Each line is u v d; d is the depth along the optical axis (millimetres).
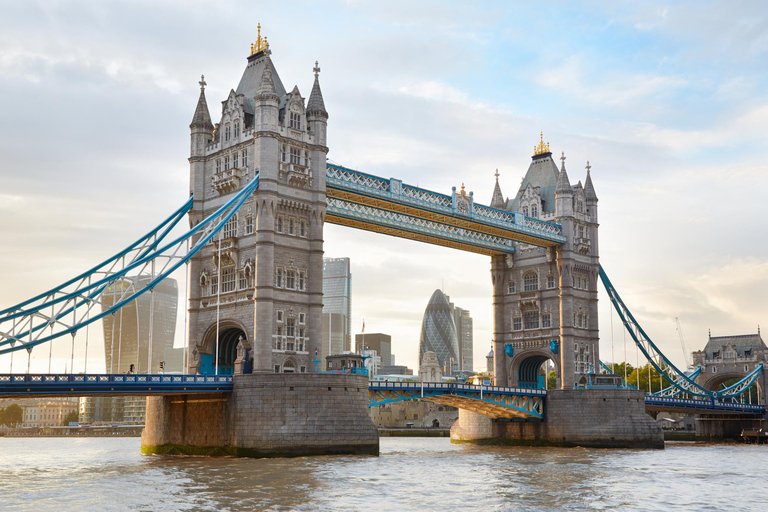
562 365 140125
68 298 89188
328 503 57875
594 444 130375
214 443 96562
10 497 61500
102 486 67375
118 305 92188
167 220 105750
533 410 134500
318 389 92750
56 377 80562
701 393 176000
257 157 101812
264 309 98688
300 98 107250
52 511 54656
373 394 112062
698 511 57750
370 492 63719
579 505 59375
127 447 161125
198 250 101625
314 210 105688
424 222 130375
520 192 151500
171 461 90938
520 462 95062
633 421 130000
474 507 57562
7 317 85562
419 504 58438
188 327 107812
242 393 93125
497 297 150500
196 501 58438
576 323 143500
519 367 148750
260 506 56281
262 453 90812
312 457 90438
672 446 150375
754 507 60000
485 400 125188
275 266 101312
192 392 91062
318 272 104812
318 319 104188
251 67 112938
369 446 94375
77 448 156000
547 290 144625
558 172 151750
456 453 113938
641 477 79250
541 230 140125
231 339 108438
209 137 111250
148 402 108938
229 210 101125
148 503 57719
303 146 106188
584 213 149000
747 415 184875
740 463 98375
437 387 118562
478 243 141875
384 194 116312
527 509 57062
